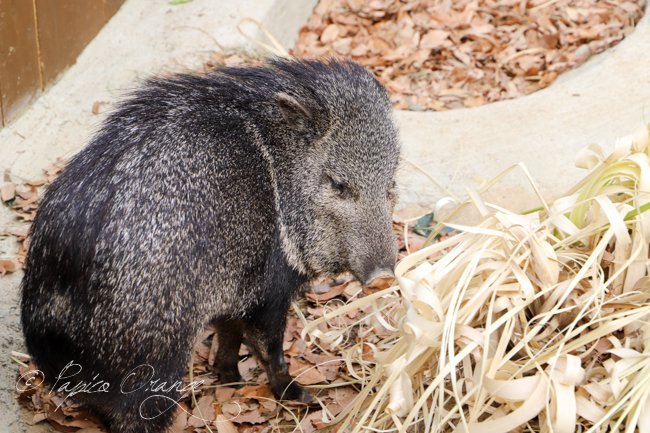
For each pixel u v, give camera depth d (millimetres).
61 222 2275
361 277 2447
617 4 3877
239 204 2367
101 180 2295
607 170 2352
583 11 3863
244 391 2533
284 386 2516
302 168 2441
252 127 2412
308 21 4078
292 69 2498
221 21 3367
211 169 2348
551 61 3572
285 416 2492
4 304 2580
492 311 2279
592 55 3504
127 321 2260
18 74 2934
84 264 2254
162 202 2299
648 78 3176
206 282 2334
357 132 2439
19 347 2518
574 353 2324
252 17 3398
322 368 2570
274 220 2418
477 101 3363
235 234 2365
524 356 2307
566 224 2340
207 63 3232
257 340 2471
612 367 2248
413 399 2295
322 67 2510
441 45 3824
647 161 2348
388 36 3936
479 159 3020
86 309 2258
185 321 2309
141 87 2486
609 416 2191
